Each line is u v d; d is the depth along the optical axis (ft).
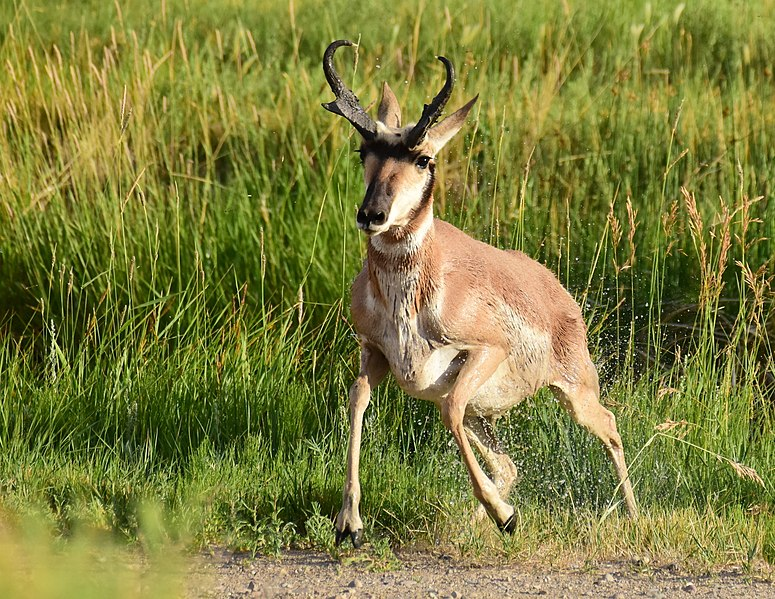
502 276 46.57
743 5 107.55
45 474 48.67
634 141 81.05
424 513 46.55
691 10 106.63
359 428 44.06
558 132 81.15
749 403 58.85
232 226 71.36
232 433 56.49
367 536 43.86
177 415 56.80
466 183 72.02
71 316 65.57
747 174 75.46
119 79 84.48
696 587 39.09
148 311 65.36
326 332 64.69
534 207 73.61
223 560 41.63
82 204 71.46
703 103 85.15
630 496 50.37
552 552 42.96
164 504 45.44
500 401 48.06
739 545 42.98
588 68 92.32
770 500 50.72
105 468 51.21
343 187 73.20
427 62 97.60
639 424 56.39
